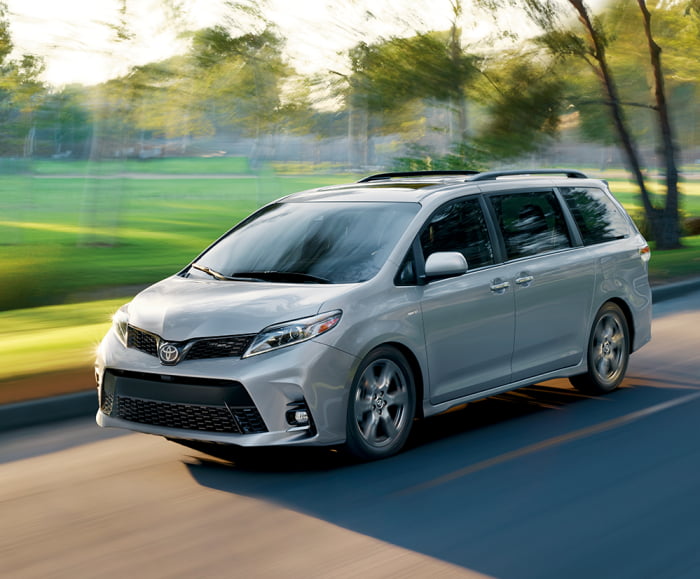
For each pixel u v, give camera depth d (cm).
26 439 662
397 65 1794
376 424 578
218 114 2078
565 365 725
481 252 655
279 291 573
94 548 439
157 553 431
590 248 752
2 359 869
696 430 650
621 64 2281
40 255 1716
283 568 409
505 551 427
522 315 674
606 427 662
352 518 475
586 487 522
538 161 1927
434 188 665
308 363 534
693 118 2675
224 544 441
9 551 438
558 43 1861
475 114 1883
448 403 624
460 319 623
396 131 1922
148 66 1888
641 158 2339
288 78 1966
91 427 695
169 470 571
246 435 531
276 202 711
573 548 429
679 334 1081
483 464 571
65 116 2034
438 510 486
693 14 2378
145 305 590
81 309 1292
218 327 542
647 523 461
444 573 402
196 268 655
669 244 2262
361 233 626
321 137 2464
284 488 528
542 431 654
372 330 564
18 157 2186
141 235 2741
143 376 561
